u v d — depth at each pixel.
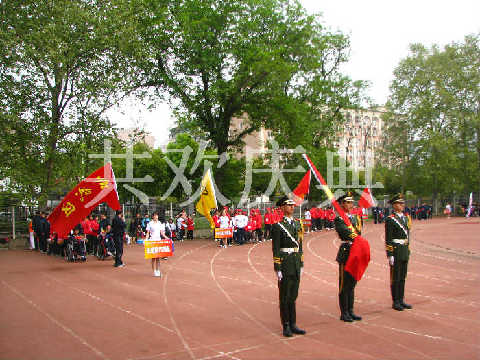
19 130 21.45
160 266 15.04
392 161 52.84
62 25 20.48
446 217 51.59
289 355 5.94
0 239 22.48
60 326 7.52
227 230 22.12
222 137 28.81
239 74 26.64
